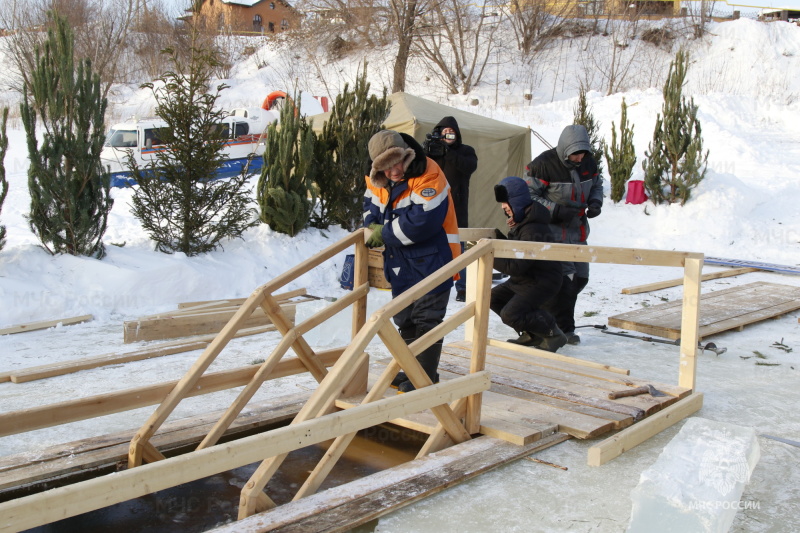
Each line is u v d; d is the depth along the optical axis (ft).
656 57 101.65
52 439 12.77
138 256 25.18
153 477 7.63
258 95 99.35
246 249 28.04
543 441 12.15
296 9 93.45
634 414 13.09
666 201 43.39
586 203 19.16
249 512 9.43
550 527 9.45
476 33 94.84
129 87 98.78
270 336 20.93
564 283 19.47
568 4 108.68
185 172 26.35
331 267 28.50
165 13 108.17
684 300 14.71
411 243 12.69
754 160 55.77
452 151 23.21
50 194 22.98
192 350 19.24
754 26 101.50
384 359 17.01
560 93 95.61
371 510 9.54
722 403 14.99
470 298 18.02
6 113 22.58
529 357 17.13
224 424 11.53
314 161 31.19
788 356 19.13
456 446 11.82
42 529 10.13
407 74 100.53
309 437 9.08
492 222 35.88
